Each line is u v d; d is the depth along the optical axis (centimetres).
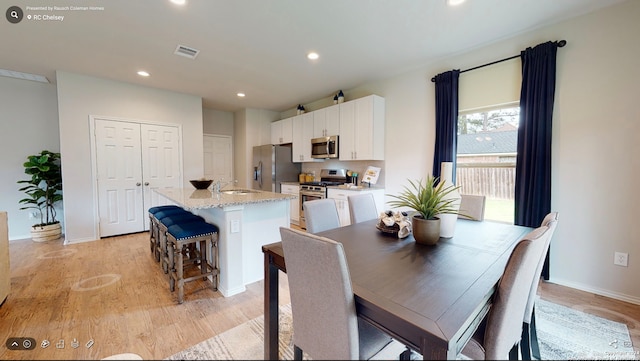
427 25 246
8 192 394
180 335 172
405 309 87
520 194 257
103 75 378
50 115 421
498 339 103
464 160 319
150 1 209
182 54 306
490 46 285
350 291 95
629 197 212
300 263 106
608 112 218
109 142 402
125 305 209
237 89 447
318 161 526
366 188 388
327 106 504
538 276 136
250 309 207
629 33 209
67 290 232
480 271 118
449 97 313
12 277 258
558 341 166
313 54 309
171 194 298
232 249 233
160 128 447
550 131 240
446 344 73
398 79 376
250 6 216
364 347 105
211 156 605
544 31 249
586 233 232
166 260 259
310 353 110
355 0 209
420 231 157
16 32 254
